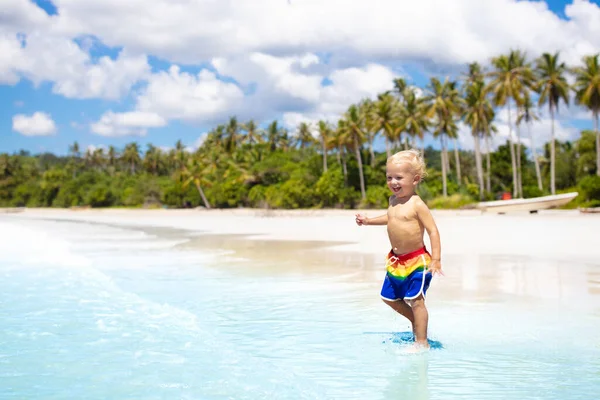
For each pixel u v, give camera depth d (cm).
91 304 614
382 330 483
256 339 448
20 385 314
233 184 7369
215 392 300
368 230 2386
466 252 1203
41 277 865
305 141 8375
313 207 6206
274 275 900
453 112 5681
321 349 414
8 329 479
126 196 9394
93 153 13875
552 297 641
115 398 290
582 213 3462
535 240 1486
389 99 5966
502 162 6819
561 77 4947
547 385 323
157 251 1441
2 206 10900
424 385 323
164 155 12075
